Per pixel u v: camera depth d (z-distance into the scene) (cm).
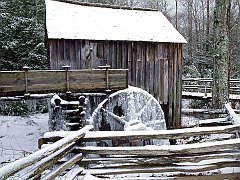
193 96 1434
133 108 935
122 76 909
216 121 639
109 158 439
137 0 3173
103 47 1066
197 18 3534
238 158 470
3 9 1628
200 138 953
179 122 1212
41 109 1631
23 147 951
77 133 399
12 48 1560
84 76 829
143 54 1129
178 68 1197
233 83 1750
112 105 902
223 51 984
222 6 966
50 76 774
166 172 457
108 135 427
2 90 716
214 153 459
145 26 1198
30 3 1703
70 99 839
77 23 1086
